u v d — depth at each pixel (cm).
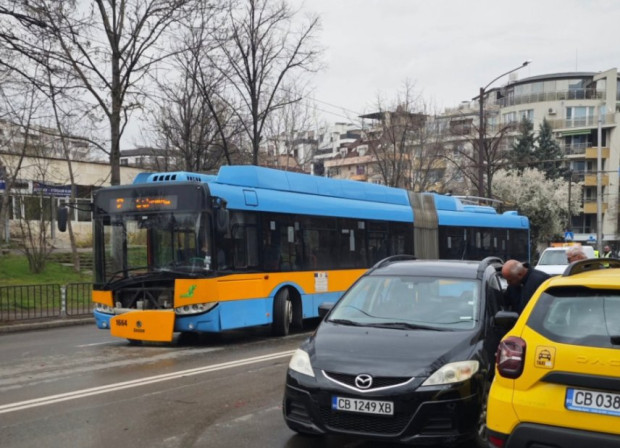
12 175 2584
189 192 1156
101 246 1211
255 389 802
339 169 7925
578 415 398
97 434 611
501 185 5741
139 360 1023
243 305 1203
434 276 690
